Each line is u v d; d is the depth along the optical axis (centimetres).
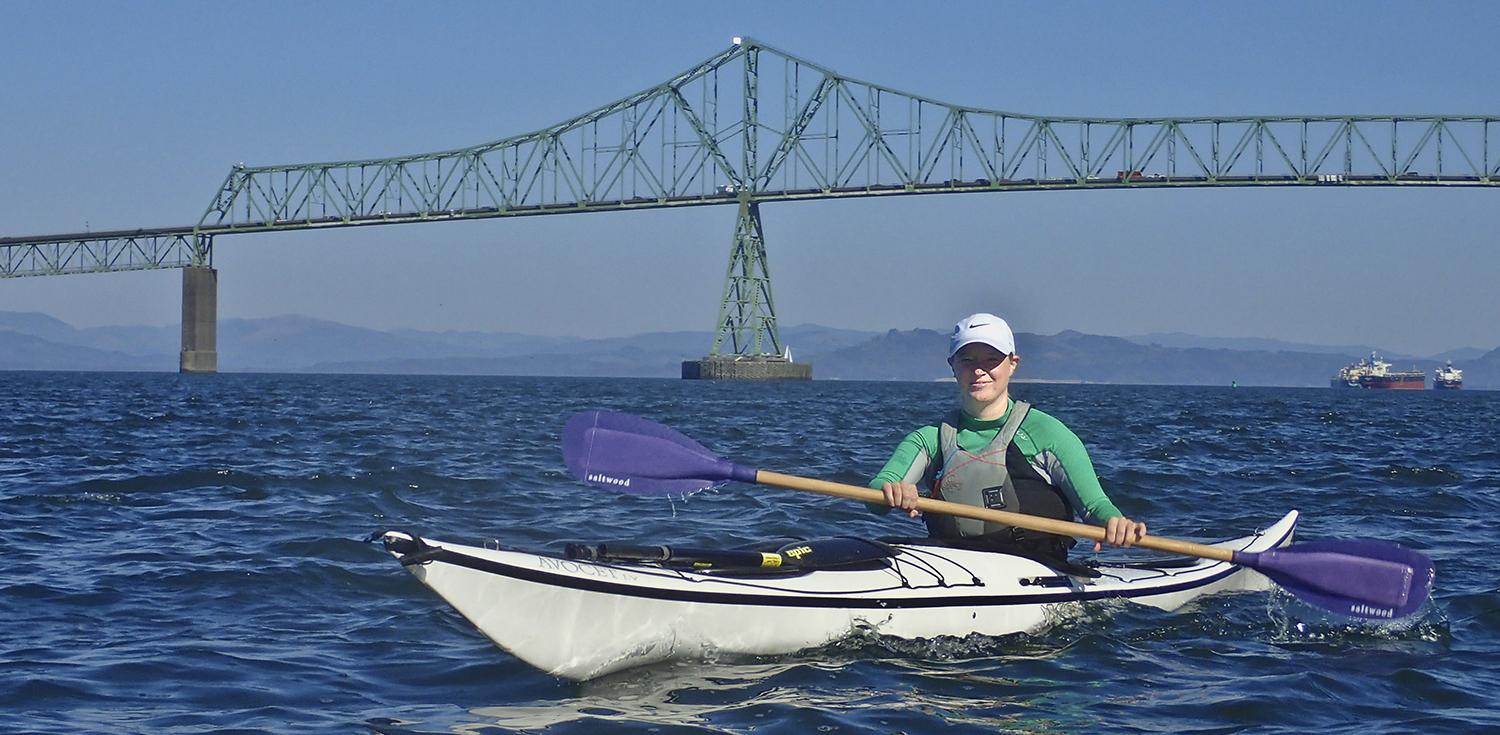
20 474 1531
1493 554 1023
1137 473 1678
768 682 625
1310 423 3700
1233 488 1541
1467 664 676
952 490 727
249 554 943
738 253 11181
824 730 551
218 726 552
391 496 1321
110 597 799
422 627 734
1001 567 736
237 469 1602
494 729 550
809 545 723
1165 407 5216
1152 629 743
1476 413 5141
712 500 1348
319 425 2798
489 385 9844
